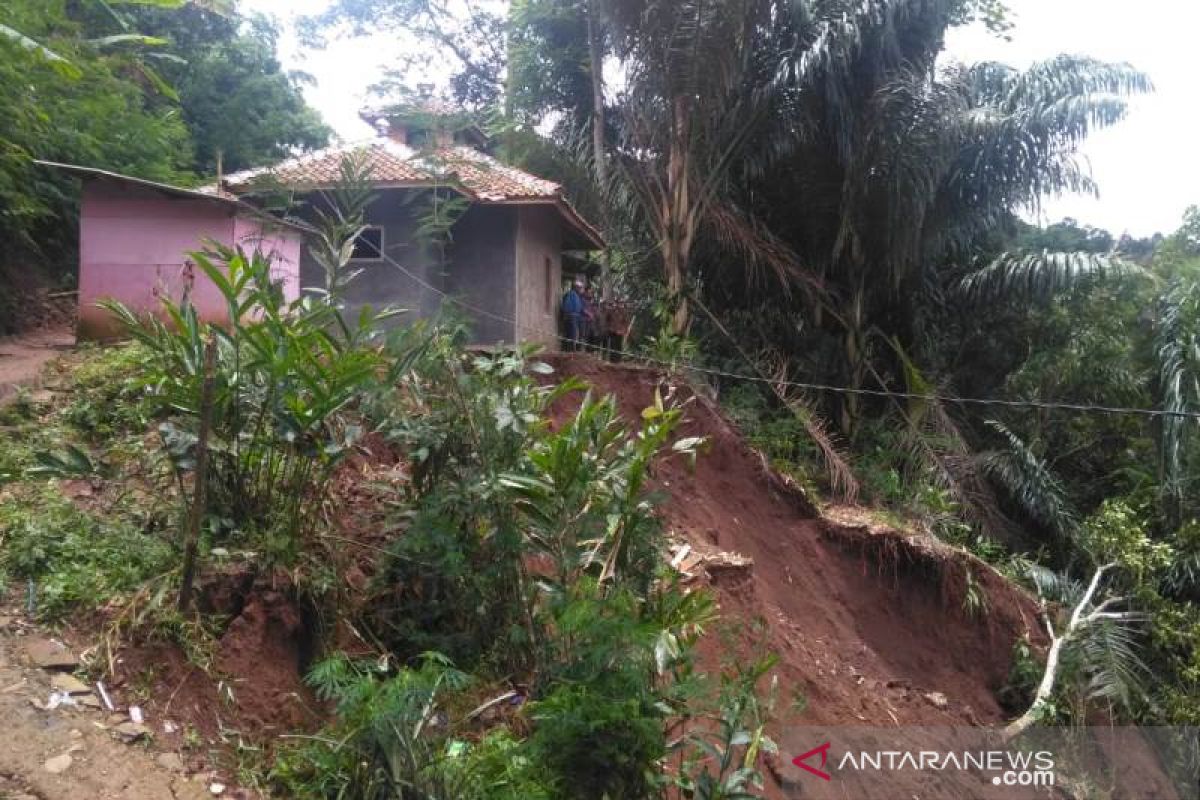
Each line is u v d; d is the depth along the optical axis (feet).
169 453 18.20
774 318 50.47
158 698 16.02
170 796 14.34
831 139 46.80
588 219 56.08
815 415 46.50
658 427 19.43
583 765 14.35
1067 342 54.39
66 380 26.78
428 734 14.92
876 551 39.70
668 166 47.37
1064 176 46.34
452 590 19.17
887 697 33.63
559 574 17.78
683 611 18.35
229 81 71.51
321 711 17.34
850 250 48.98
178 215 32.14
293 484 19.33
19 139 39.47
